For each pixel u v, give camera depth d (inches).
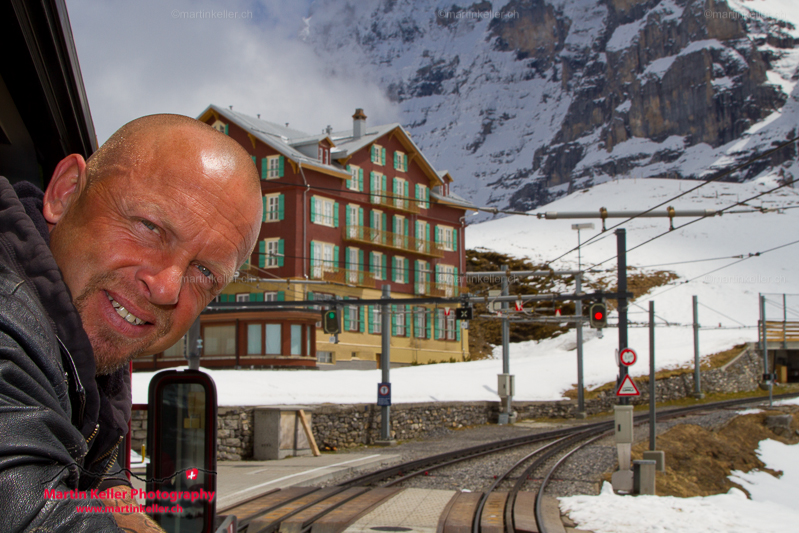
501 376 1555.1
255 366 1753.2
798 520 608.7
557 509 613.0
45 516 28.4
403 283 2192.4
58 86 177.2
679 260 3622.0
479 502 631.2
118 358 41.3
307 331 1817.2
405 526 517.0
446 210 2380.7
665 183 5718.5
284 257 1851.6
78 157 44.0
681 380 2021.4
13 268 37.6
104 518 30.9
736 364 2170.3
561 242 4087.1
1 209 39.6
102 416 52.4
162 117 43.8
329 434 1095.6
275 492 644.7
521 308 1210.6
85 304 40.1
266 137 1898.4
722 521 573.6
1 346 31.5
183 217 40.3
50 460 30.3
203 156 42.1
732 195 5275.6
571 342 2659.9
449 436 1341.0
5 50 157.5
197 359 706.8
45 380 33.6
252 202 44.3
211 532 88.5
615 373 1956.2
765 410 1576.0
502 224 4926.2
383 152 2174.0
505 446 1114.1
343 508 576.4
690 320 2812.5
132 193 40.0
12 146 189.8
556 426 1518.2
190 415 90.4
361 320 2032.5
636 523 555.2
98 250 39.6
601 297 775.7
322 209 1934.1
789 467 1230.9
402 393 1476.4
